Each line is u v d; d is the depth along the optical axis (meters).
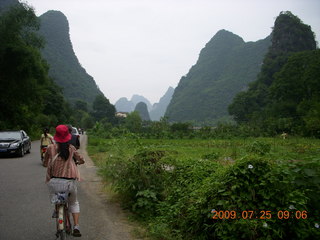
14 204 6.56
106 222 5.54
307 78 64.69
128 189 6.45
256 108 99.50
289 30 127.94
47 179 4.30
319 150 5.14
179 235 4.64
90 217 5.81
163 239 4.70
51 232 4.91
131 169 6.38
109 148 7.36
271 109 76.56
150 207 5.87
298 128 45.25
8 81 31.95
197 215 4.55
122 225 5.39
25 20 31.78
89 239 4.70
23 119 37.88
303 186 4.20
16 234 4.80
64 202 4.10
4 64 30.75
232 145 23.11
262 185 4.13
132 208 6.12
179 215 5.02
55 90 73.50
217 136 43.06
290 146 23.52
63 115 79.25
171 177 6.45
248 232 3.90
